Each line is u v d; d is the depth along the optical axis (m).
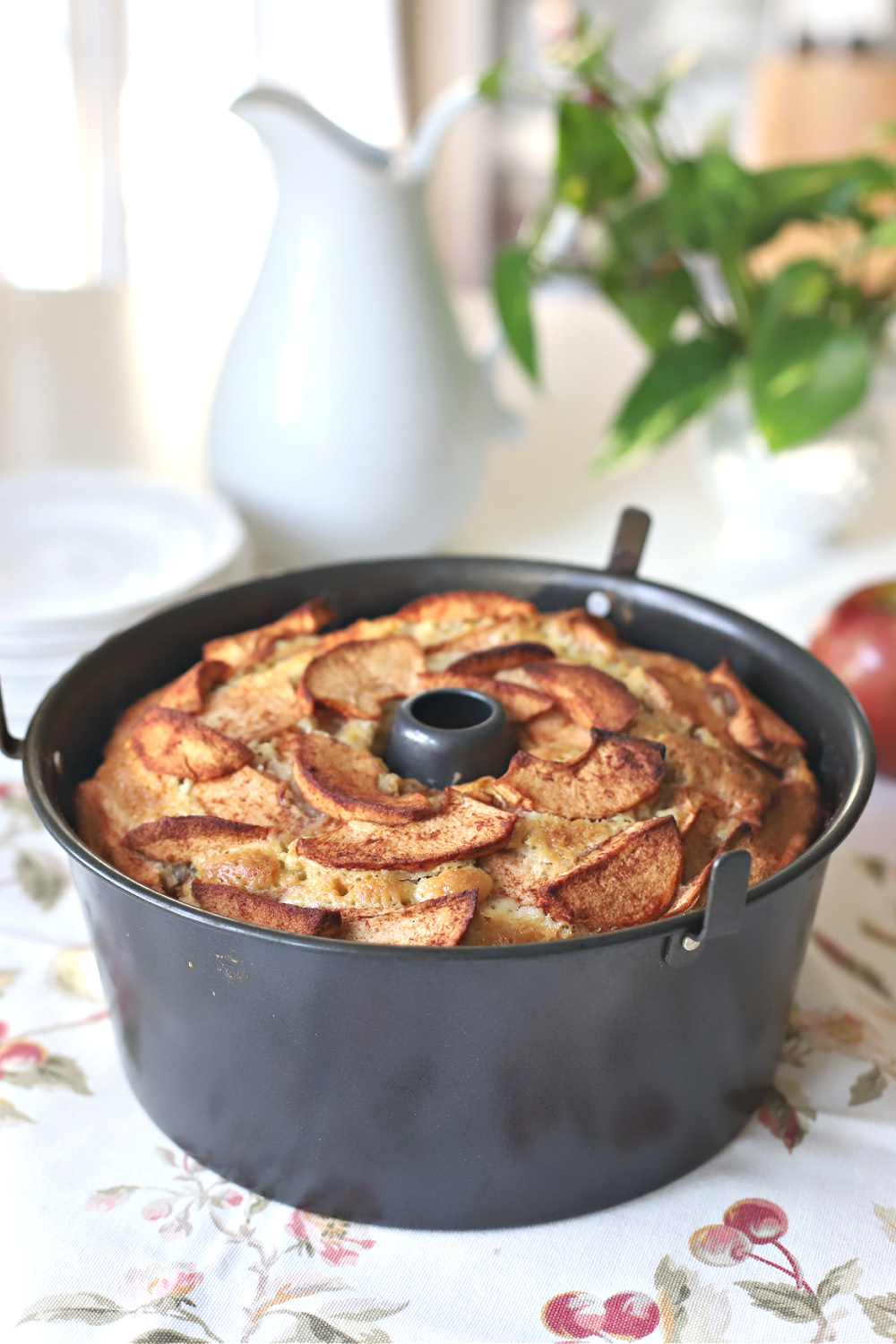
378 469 0.87
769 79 1.96
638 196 0.98
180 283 1.34
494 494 1.00
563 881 0.58
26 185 2.49
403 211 0.85
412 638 0.70
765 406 0.87
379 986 0.54
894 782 0.81
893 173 0.92
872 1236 0.59
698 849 0.62
